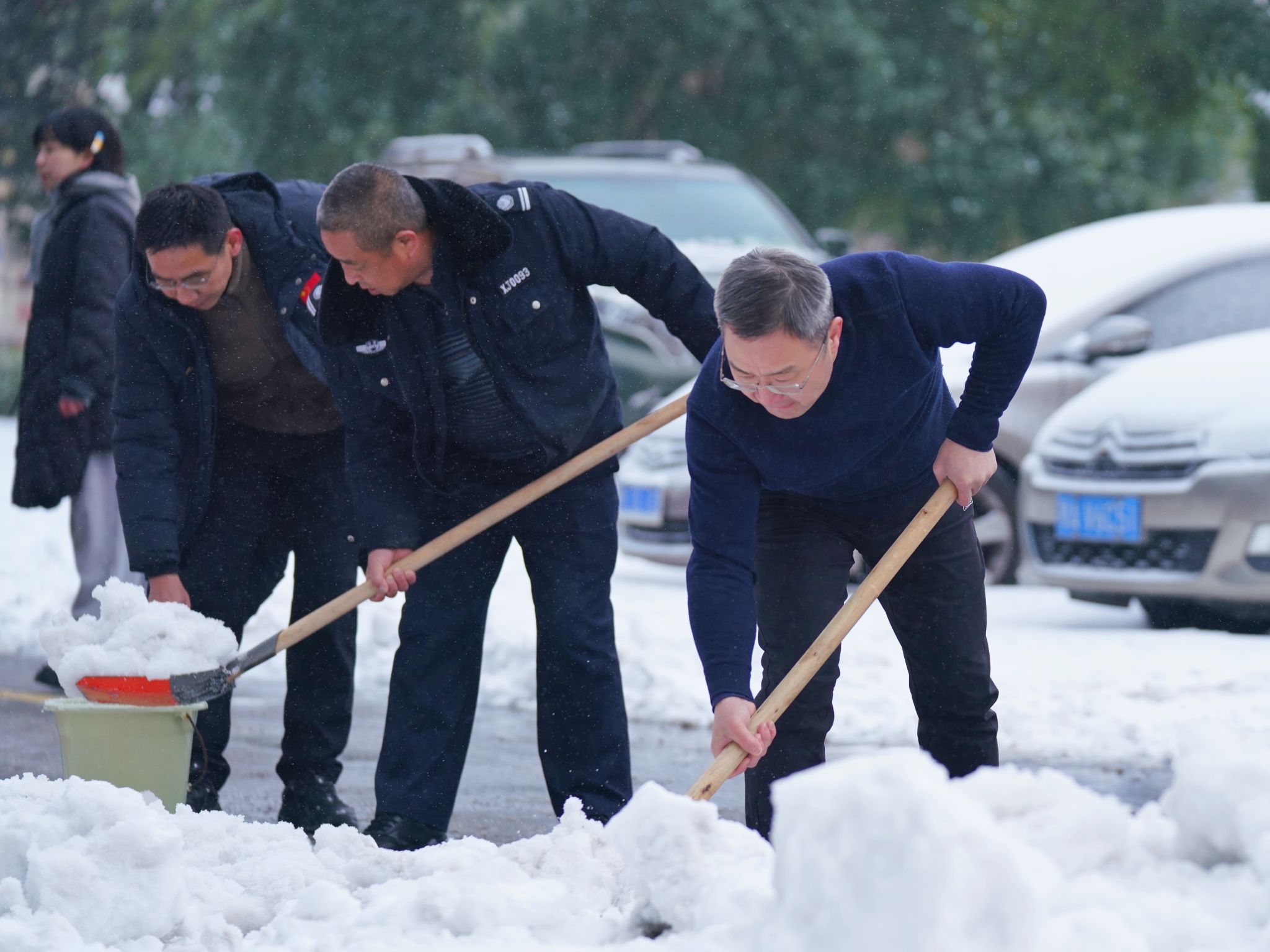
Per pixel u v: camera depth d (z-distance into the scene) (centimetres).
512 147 4441
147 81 4603
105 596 800
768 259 614
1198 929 448
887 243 4878
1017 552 1720
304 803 891
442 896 555
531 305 753
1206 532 1380
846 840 398
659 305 786
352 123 4481
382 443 796
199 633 795
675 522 1761
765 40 4334
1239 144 4797
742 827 537
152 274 834
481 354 752
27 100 4566
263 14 4456
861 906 393
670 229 2194
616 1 4366
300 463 901
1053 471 1495
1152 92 4103
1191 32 3991
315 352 829
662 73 4381
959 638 731
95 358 1201
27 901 579
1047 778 499
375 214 708
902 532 718
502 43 4450
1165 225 1847
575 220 768
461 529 780
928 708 752
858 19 4375
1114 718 1132
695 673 1301
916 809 391
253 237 834
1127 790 959
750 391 630
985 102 4456
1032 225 4547
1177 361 1497
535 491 778
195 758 893
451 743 810
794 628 718
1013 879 393
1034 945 394
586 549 802
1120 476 1436
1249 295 1756
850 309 647
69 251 1203
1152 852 497
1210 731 504
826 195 4391
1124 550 1441
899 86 4366
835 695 1230
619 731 807
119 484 858
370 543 794
